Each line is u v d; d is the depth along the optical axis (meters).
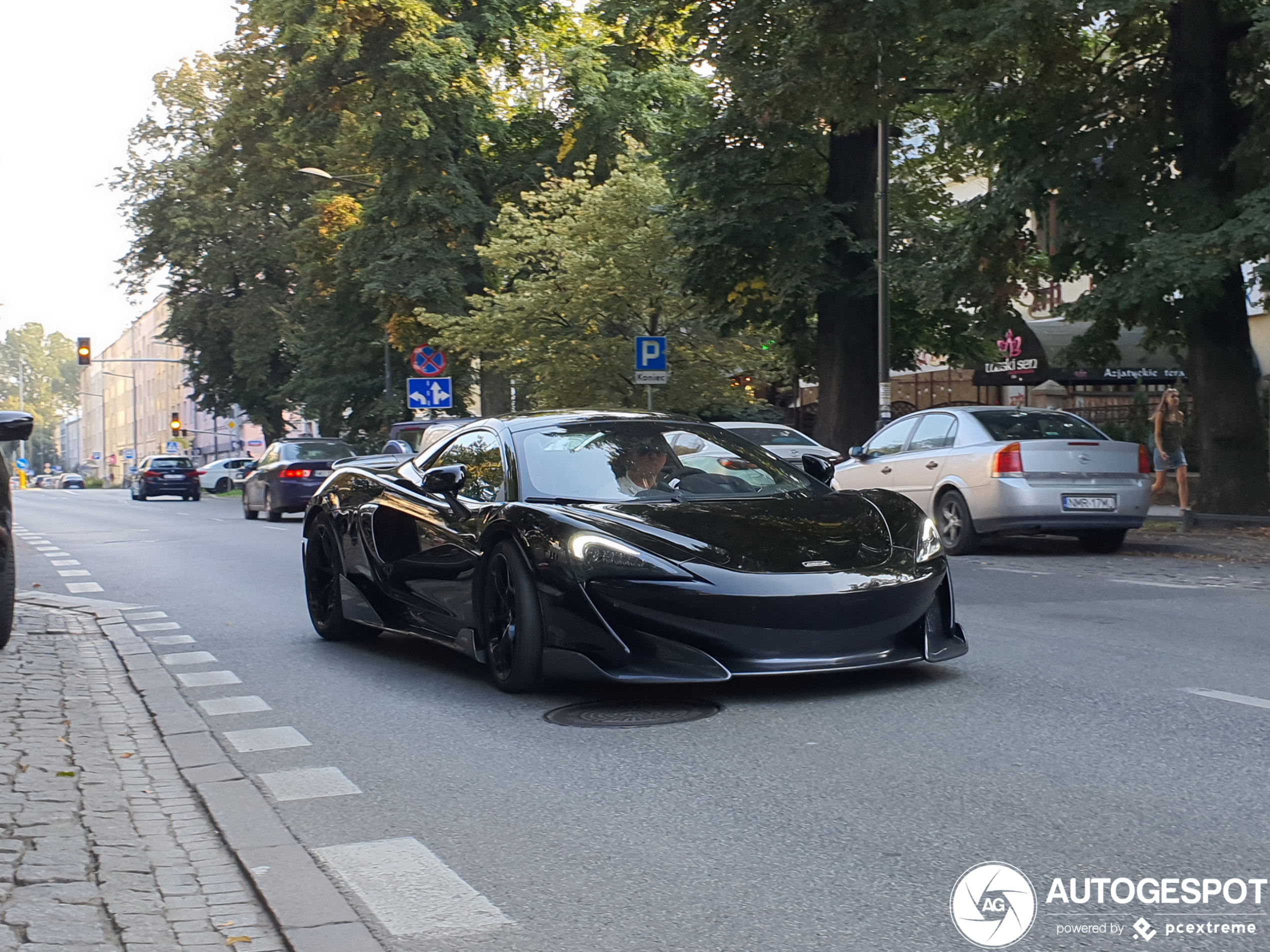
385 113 32.56
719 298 25.03
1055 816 4.36
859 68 18.03
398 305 35.44
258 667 8.24
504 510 6.88
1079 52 17.27
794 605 6.08
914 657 6.46
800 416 42.25
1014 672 6.98
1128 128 17.67
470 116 33.47
